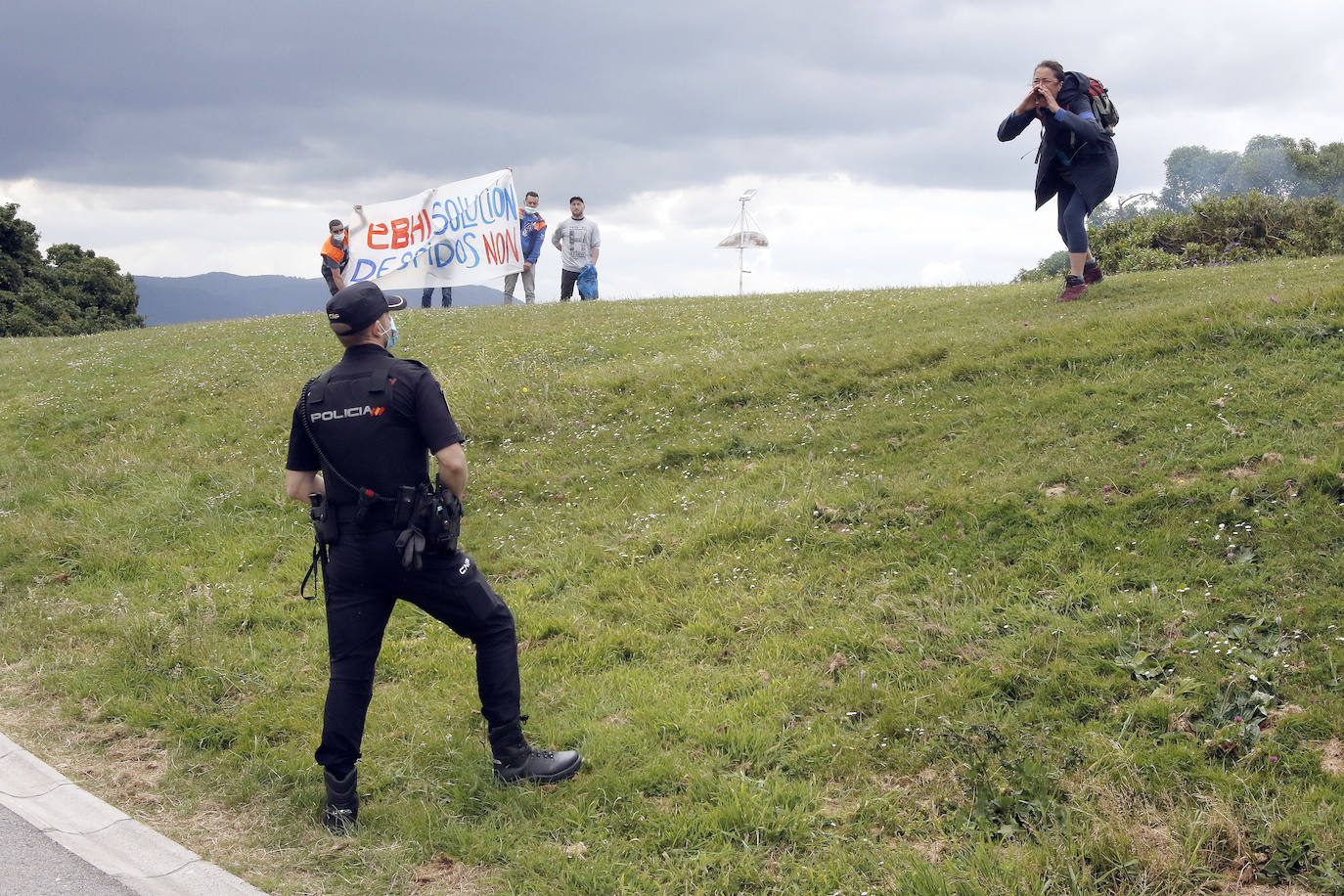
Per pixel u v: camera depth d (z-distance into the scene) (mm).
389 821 3895
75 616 6203
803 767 4016
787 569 5758
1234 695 4000
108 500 8523
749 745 4164
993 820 3576
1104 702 4109
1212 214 17406
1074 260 9695
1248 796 3480
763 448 7691
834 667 4699
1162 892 3156
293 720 4695
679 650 5129
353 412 3799
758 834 3596
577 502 7418
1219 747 3746
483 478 8039
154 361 14188
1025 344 8180
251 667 5336
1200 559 4910
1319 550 4750
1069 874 3230
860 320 11344
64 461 9742
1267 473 5391
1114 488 5742
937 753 3965
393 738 4520
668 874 3439
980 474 6316
